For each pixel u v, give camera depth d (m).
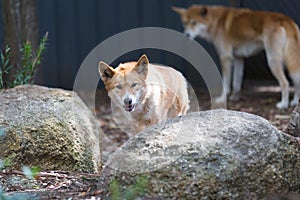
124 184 3.98
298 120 4.84
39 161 4.81
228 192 3.93
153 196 3.89
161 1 11.20
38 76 8.18
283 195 4.07
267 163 4.06
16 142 4.78
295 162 4.16
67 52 11.02
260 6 10.93
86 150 5.05
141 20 11.21
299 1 10.59
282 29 9.46
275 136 4.17
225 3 11.20
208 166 3.94
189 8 10.54
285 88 9.31
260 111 9.20
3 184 4.45
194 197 3.88
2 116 4.90
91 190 4.26
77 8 11.00
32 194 4.21
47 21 10.83
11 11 7.61
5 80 6.66
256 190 4.00
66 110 5.13
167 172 3.92
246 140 4.07
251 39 10.02
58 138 4.90
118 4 11.13
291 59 9.35
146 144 4.10
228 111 4.37
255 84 10.95
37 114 4.97
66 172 4.79
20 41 7.61
